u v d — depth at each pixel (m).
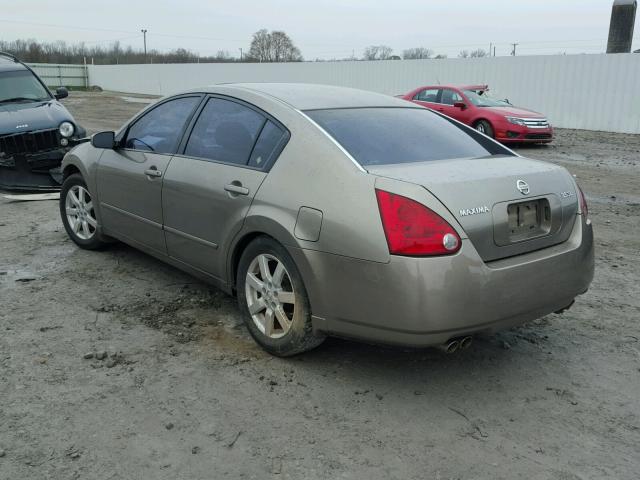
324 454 2.83
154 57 76.44
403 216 3.02
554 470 2.76
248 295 3.82
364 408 3.23
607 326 4.34
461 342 3.17
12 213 7.29
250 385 3.43
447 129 4.20
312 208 3.31
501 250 3.21
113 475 2.64
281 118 3.79
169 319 4.30
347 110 3.96
